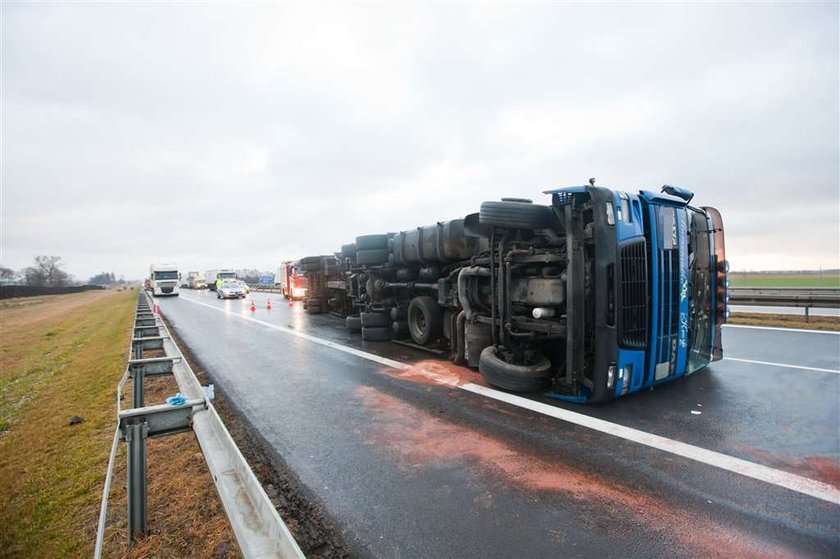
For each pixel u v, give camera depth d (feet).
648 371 17.93
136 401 15.02
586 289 17.47
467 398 19.25
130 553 9.43
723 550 8.80
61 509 12.43
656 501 10.64
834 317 40.14
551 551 8.93
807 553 8.64
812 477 11.50
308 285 66.08
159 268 146.61
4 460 17.35
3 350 47.03
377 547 9.35
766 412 16.28
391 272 36.11
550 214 19.84
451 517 10.30
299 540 9.68
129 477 9.70
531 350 20.40
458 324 25.31
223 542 9.55
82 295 215.92
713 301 22.24
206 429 9.14
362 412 17.99
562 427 15.44
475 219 22.26
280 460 13.74
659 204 18.51
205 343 37.65
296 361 28.78
